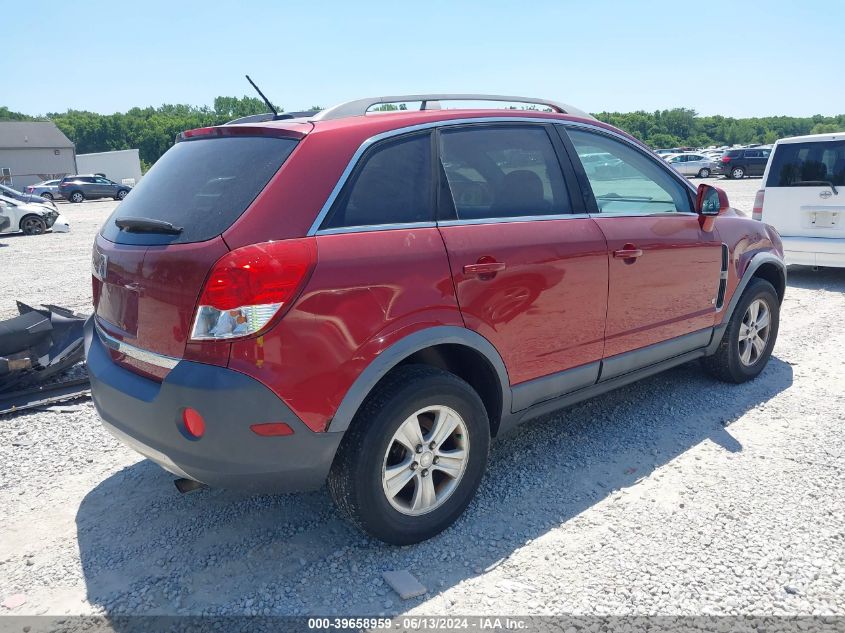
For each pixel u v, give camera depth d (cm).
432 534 297
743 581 265
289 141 272
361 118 295
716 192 414
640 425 416
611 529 303
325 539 302
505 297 308
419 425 289
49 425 435
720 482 343
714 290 432
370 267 265
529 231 322
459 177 310
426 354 313
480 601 257
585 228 347
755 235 467
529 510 322
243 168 270
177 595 265
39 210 1781
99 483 359
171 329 255
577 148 367
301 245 252
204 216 259
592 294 349
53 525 318
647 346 392
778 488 335
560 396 355
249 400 243
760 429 406
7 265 1159
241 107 13300
